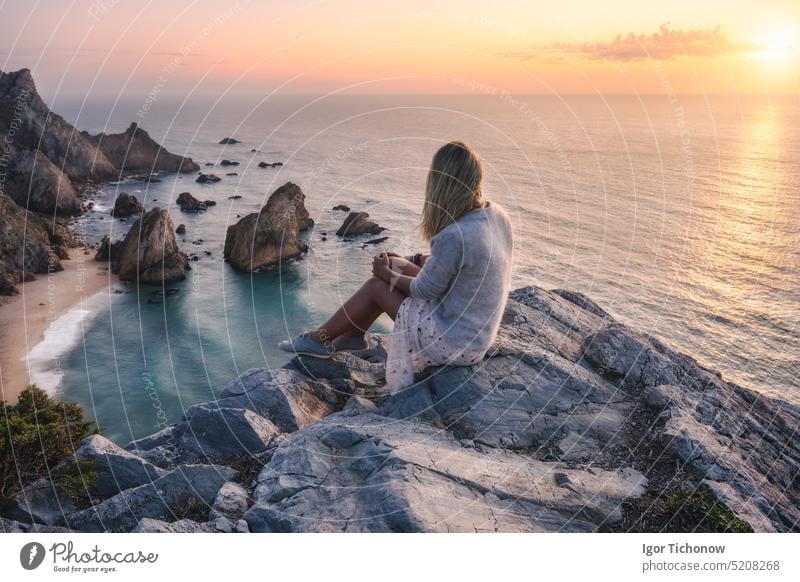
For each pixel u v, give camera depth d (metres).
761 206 81.19
